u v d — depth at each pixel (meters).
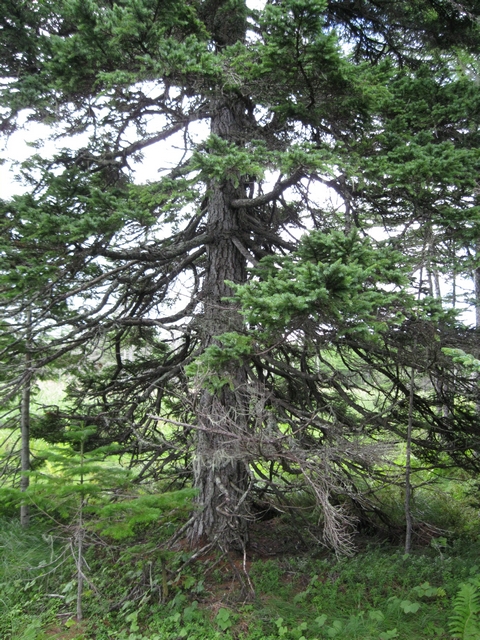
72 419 6.97
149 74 4.93
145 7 4.89
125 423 7.27
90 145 6.99
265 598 5.30
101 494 5.09
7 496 4.48
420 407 6.90
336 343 5.66
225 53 5.40
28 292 5.25
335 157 5.07
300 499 8.12
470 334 5.79
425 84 6.25
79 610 5.18
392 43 8.31
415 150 5.27
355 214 6.06
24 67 7.08
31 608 5.52
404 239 5.79
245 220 7.01
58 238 4.91
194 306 6.86
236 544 6.25
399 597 5.26
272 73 5.26
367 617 4.96
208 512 6.19
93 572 6.13
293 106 5.49
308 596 5.36
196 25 5.64
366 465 5.53
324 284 4.04
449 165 4.95
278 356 7.38
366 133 6.00
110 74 4.80
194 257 7.12
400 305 5.07
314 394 6.76
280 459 5.49
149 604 5.32
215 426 5.52
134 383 7.22
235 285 4.26
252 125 6.79
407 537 6.34
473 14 7.50
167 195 5.09
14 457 8.39
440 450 6.79
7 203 5.37
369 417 6.20
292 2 4.38
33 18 6.73
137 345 8.07
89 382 7.84
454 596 5.20
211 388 5.17
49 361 6.13
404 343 5.89
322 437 6.04
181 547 6.25
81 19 4.95
